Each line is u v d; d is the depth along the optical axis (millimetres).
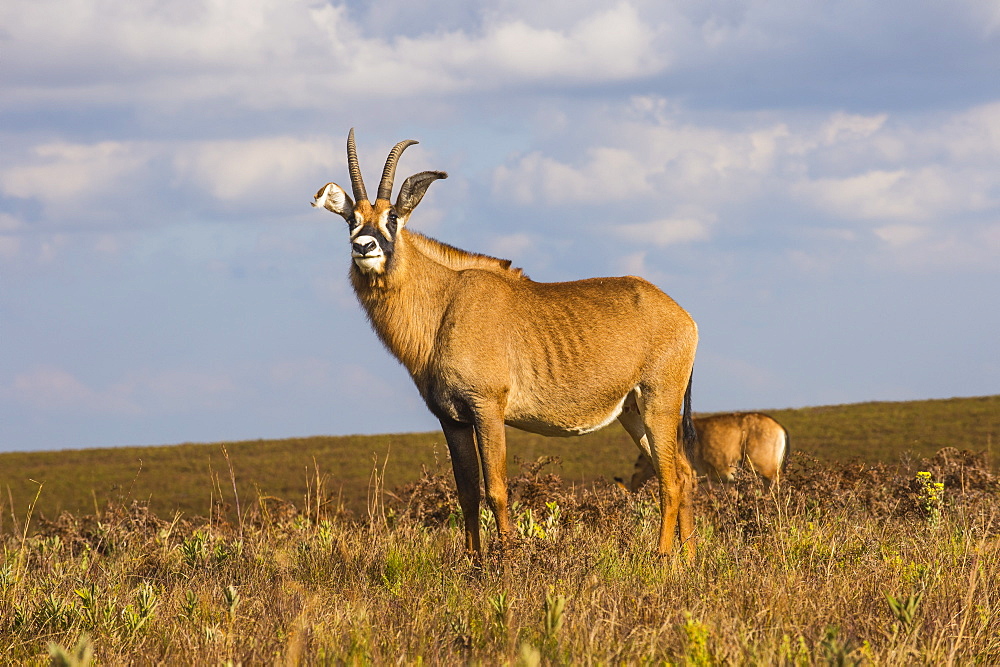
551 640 17250
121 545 32906
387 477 117125
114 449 186875
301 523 35438
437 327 29609
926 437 135125
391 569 26188
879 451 121125
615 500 35875
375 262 28516
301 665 16844
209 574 27203
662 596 20781
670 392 31141
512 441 139875
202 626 19766
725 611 19109
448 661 17000
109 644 19297
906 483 35188
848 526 29328
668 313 31297
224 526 34781
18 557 29562
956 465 37656
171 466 147250
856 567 23562
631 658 16500
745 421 57469
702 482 58406
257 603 21844
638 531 31609
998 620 18469
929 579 21297
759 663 15383
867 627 18125
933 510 31922
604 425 31438
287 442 183375
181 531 34094
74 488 119375
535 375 29688
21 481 130250
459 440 29891
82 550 32875
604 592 21328
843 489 36312
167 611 21641
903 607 17453
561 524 32594
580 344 29922
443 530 34125
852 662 14820
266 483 116562
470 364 28828
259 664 17062
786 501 32938
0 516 36812
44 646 19500
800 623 18578
